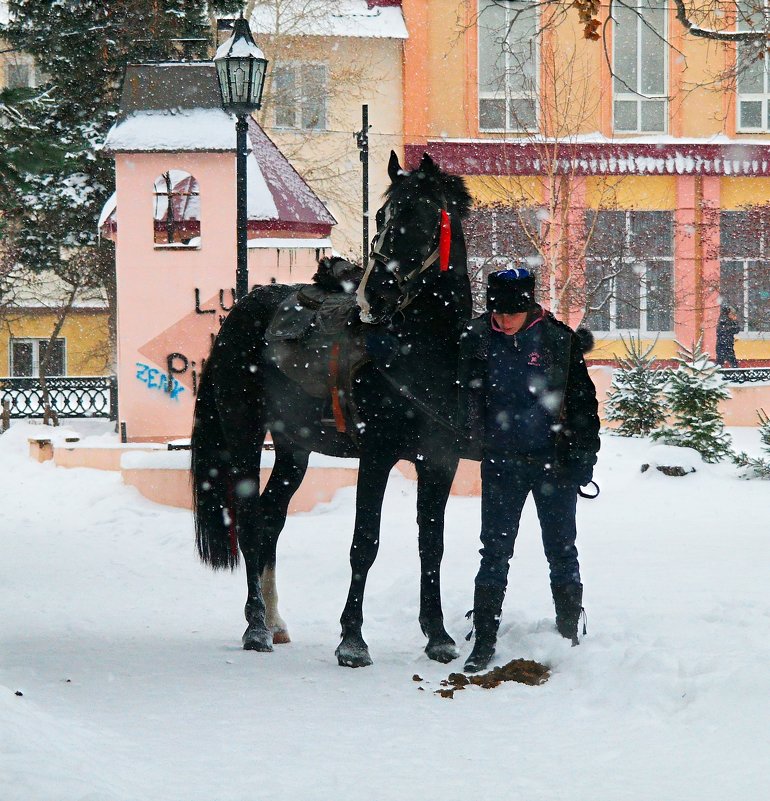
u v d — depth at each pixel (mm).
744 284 44656
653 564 11961
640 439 24266
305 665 8305
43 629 9789
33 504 19219
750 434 28391
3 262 35750
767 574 11164
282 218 26719
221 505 9633
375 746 6180
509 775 5633
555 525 8055
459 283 8070
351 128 44000
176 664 8367
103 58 32875
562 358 7781
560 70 42625
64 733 5977
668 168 43938
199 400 9820
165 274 23328
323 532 15398
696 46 44969
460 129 44219
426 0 43812
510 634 8375
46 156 12805
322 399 8766
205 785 5414
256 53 16172
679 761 5734
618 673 7148
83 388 34875
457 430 7836
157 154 23172
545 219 37781
